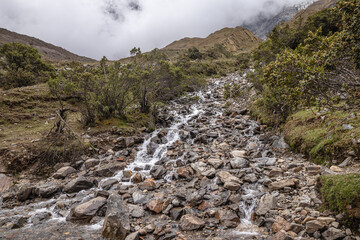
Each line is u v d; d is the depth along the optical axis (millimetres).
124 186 7992
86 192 7984
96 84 13508
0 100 14508
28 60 23844
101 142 12078
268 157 9109
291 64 4984
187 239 4930
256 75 17625
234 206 5949
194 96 22828
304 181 6516
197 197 6434
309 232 4527
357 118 7383
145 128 14695
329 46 4648
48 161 10070
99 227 5797
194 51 62406
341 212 4582
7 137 11367
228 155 9742
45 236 5387
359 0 3834
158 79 18516
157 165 9875
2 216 6555
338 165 6621
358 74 4504
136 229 5469
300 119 9961
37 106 15625
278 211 5434
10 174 9133
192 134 13305
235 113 16234
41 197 7816
